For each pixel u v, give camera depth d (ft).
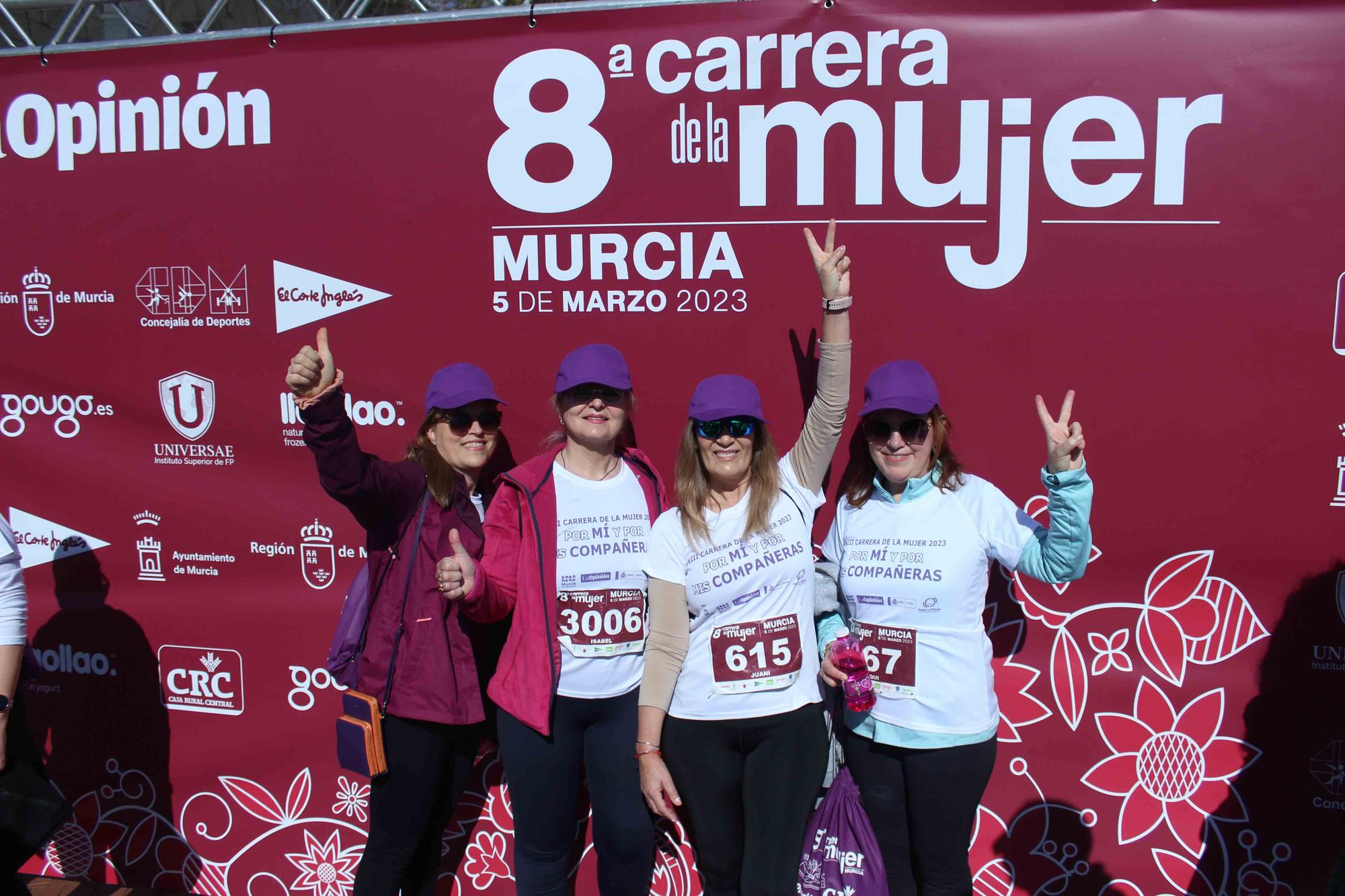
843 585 7.57
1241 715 8.37
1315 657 8.19
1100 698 8.57
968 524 7.18
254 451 9.48
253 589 9.62
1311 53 7.71
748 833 7.19
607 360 7.48
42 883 10.29
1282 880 8.44
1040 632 8.61
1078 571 6.84
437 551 7.49
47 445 9.81
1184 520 8.27
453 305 9.06
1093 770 8.64
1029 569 7.03
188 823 10.01
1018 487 8.46
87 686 10.03
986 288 8.33
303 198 9.14
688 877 9.19
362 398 9.28
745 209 8.56
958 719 7.06
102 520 9.80
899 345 8.50
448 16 8.72
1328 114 7.73
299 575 9.53
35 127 9.46
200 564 9.68
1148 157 8.00
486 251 8.96
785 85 8.37
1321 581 8.11
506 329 9.02
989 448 8.46
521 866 7.77
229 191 9.23
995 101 8.12
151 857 10.12
